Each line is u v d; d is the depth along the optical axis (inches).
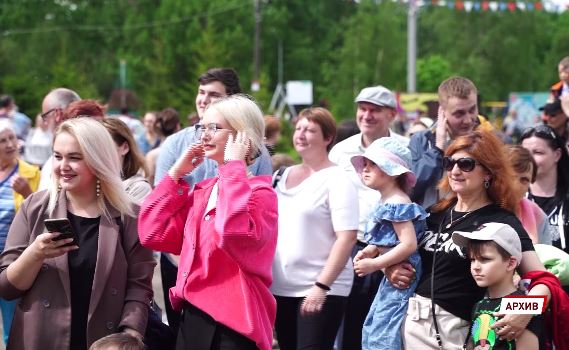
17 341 234.4
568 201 322.3
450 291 243.0
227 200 215.9
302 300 281.9
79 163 237.6
